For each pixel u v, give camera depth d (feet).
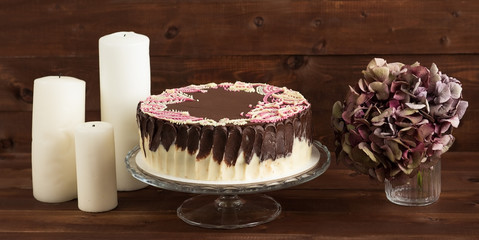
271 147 5.36
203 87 5.97
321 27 6.47
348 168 5.94
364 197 5.91
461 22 6.43
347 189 6.03
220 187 5.30
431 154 5.53
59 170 5.84
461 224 5.56
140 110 5.60
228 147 5.31
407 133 5.50
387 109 5.50
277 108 5.56
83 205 5.75
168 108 5.58
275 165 5.41
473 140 6.64
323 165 5.57
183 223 5.62
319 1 6.42
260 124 5.32
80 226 5.59
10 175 6.30
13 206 5.83
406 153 5.48
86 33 6.52
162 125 5.40
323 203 5.84
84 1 6.47
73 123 5.82
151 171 5.50
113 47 5.82
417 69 5.57
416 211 5.72
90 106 6.64
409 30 6.45
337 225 5.57
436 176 5.78
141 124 5.57
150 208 5.81
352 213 5.71
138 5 6.47
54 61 6.57
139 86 5.91
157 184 5.35
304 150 5.55
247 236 5.47
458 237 5.42
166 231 5.53
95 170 5.69
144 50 5.90
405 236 5.44
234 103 5.66
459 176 6.20
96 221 5.65
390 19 6.44
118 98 5.89
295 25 6.47
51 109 5.76
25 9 6.50
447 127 5.52
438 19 6.43
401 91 5.52
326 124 6.63
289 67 6.54
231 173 5.35
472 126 6.61
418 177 5.73
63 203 5.87
